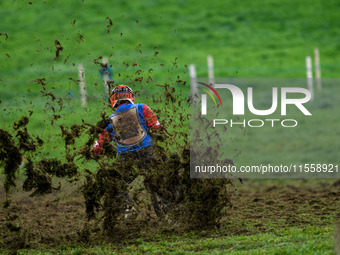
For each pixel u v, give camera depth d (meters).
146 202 21.97
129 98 21.42
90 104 42.50
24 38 105.69
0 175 28.34
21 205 27.69
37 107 55.22
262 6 136.00
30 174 20.11
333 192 29.64
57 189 20.55
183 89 62.44
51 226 23.03
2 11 122.12
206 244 18.12
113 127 21.09
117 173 20.36
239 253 16.34
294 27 123.69
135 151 20.86
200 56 102.94
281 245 17.28
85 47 99.94
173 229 21.12
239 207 26.64
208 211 21.31
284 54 105.62
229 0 140.62
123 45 105.88
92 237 20.23
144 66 84.75
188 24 123.75
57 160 20.53
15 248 19.30
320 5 136.62
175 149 21.62
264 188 32.50
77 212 26.34
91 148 23.20
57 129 42.81
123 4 133.38
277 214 24.42
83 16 122.94
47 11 123.75
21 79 74.69
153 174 20.78
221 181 21.30
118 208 20.28
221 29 122.00
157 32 117.25
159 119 22.53
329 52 107.00
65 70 78.19
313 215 23.58
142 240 19.70
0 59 88.44
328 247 15.74
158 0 138.88
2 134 19.81
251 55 104.81
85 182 20.62
